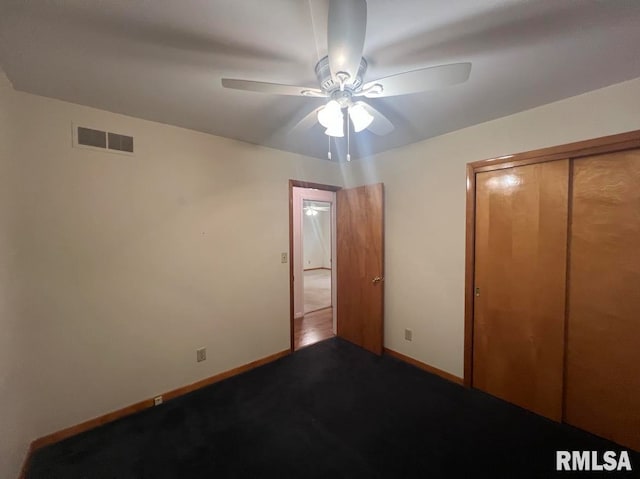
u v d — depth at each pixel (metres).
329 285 6.81
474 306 2.29
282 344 2.95
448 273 2.43
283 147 2.79
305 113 1.98
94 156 1.88
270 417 1.99
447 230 2.43
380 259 2.90
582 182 1.79
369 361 2.82
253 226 2.69
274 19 1.11
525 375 2.04
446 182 2.42
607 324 1.73
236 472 1.54
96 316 1.91
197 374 2.37
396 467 1.56
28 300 1.67
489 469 1.55
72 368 1.83
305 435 1.81
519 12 1.08
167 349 2.21
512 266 2.08
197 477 1.51
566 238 1.84
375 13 1.07
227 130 2.31
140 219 2.07
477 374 2.30
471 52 1.32
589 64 1.42
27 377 1.66
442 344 2.50
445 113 2.00
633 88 1.57
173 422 1.94
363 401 2.16
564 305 1.87
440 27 1.15
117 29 1.15
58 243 1.77
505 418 1.96
